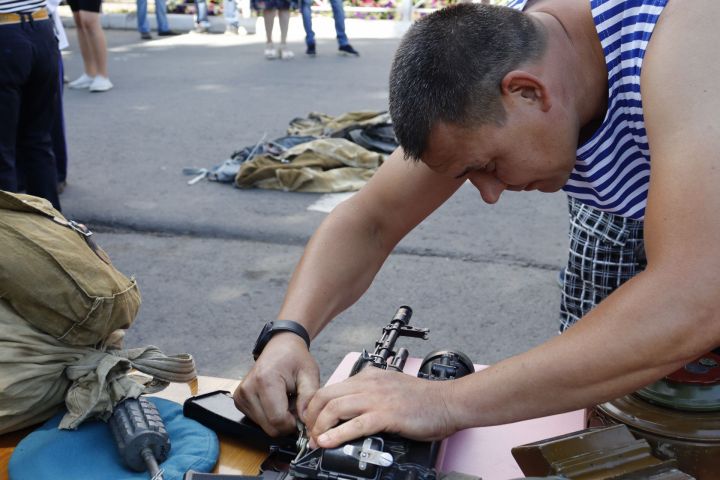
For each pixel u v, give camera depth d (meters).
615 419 1.31
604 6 1.21
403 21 12.12
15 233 1.47
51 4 5.21
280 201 4.84
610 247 2.11
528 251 4.10
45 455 1.40
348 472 1.20
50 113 4.13
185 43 11.05
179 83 8.20
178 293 3.68
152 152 5.80
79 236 1.57
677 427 1.26
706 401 1.28
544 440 1.23
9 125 3.80
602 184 1.34
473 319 3.44
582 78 1.26
